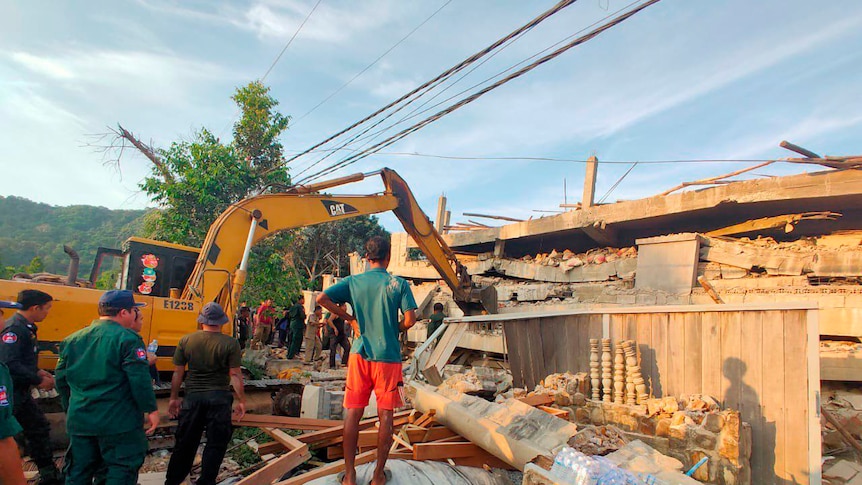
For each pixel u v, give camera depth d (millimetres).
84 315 6188
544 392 5602
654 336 5629
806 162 9875
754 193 10680
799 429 4434
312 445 5340
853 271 9188
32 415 4363
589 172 14383
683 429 4531
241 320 14016
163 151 14875
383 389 3379
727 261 10984
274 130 16812
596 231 13930
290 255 21031
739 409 4855
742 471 4297
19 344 4270
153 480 4809
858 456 6379
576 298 13336
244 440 6352
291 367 12125
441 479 3832
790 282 9922
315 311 14820
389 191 11016
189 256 8023
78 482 3453
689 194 11734
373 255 3627
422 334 16062
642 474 3209
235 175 15008
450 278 12836
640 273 12203
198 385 4348
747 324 4902
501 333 12227
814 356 4414
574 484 2951
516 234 15852
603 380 5637
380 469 3408
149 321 6527
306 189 9383
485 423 4418
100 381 3428
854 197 9727
